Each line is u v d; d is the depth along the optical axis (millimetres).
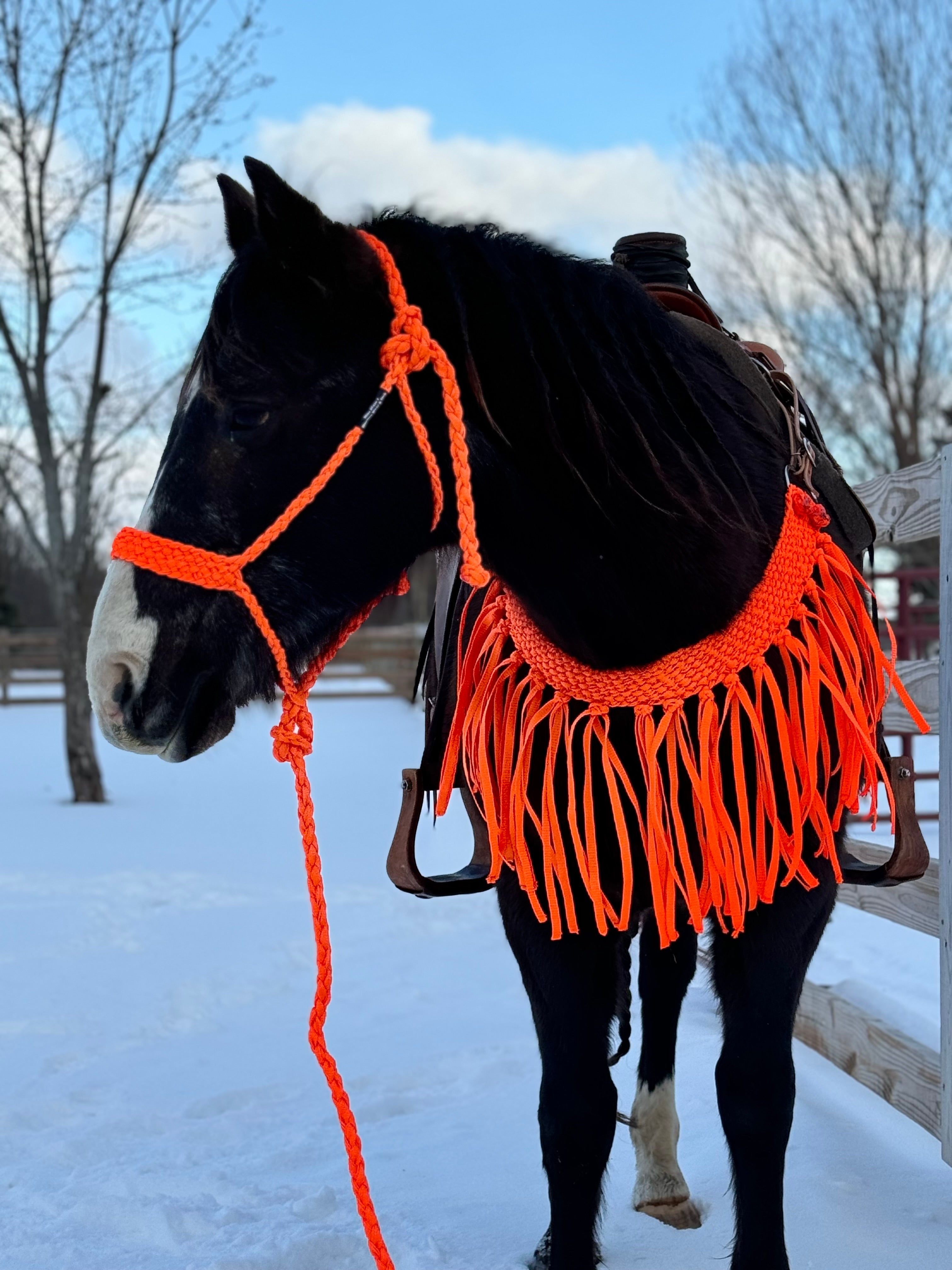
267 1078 3197
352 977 4191
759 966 1663
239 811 8422
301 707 1518
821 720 1643
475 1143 2637
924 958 4395
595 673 1589
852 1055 2910
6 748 13625
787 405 1909
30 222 8859
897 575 7164
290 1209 2289
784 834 1592
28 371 9266
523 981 1789
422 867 5996
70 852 6770
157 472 1545
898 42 12062
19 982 4125
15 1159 2670
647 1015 2340
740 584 1569
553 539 1513
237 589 1464
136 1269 2076
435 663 2139
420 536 1533
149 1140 2781
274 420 1455
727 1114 1670
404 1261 2062
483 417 1495
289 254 1434
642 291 1664
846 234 12539
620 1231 2188
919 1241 2027
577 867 1646
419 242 1558
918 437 12570
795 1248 2016
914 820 1901
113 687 1486
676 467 1521
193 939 4707
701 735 1559
